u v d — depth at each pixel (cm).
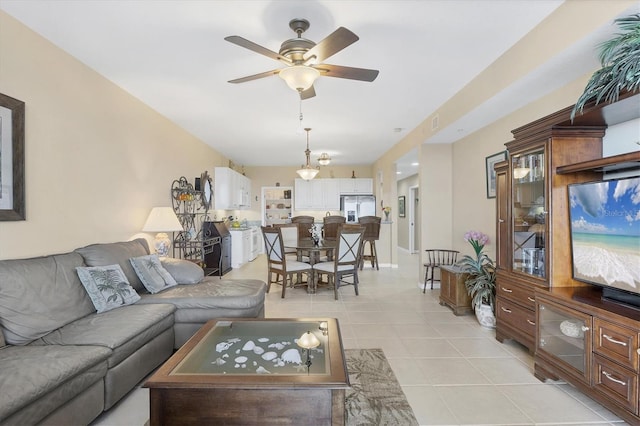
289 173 930
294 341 209
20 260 213
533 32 237
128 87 341
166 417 151
